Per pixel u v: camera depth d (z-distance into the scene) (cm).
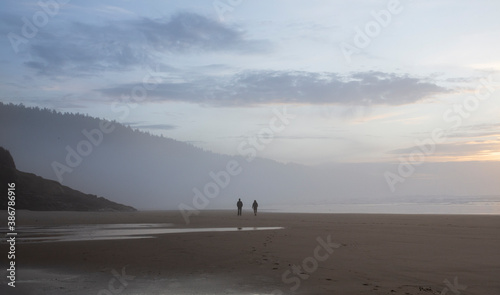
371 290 871
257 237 1986
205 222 3459
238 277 1015
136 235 2144
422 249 1488
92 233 2305
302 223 3153
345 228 2561
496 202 13312
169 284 945
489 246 1570
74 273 1073
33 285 935
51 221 3775
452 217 3747
